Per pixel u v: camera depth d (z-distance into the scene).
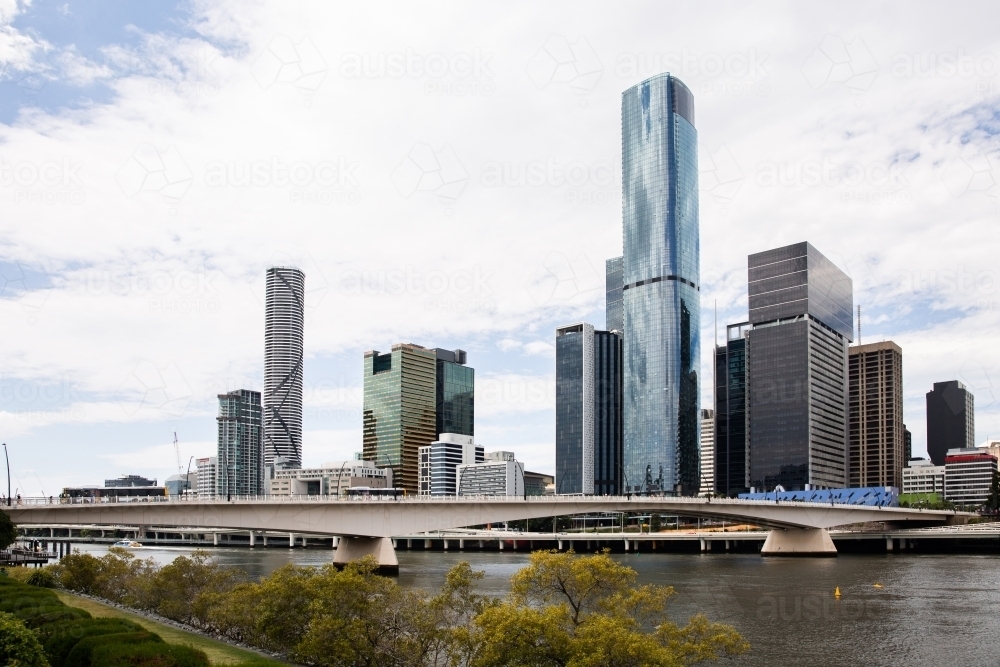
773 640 79.44
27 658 43.19
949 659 72.81
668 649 49.53
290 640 61.72
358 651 57.59
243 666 47.22
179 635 67.56
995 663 71.44
